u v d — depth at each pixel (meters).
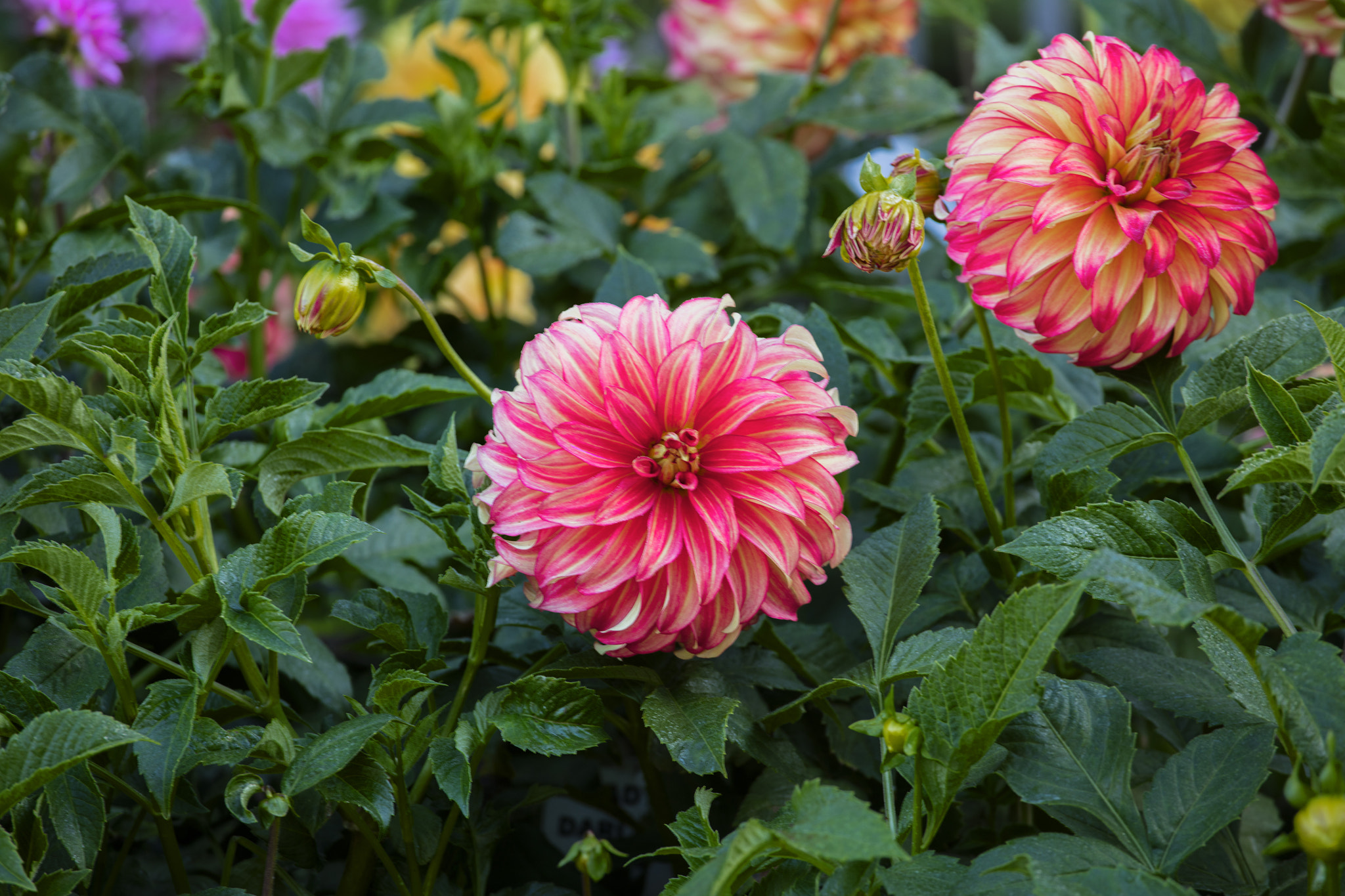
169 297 0.90
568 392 0.86
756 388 0.86
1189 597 0.83
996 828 0.94
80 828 0.83
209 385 0.97
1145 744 1.00
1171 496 1.01
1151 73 0.89
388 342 1.21
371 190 1.18
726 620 0.86
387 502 1.17
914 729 0.80
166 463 0.87
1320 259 1.23
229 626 0.83
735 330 0.87
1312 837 0.73
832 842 0.76
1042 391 0.99
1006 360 0.97
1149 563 0.84
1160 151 0.87
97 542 0.94
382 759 0.86
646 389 0.86
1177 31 1.19
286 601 0.88
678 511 0.86
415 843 0.89
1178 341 0.89
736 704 0.88
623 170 1.22
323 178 1.18
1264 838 0.96
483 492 0.86
